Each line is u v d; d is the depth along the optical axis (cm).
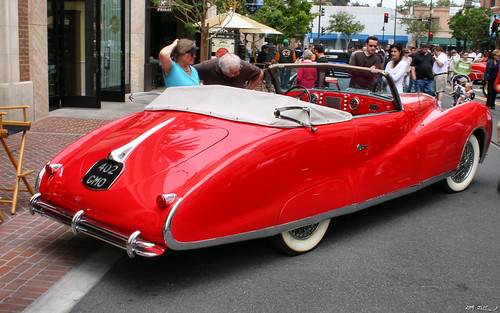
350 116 411
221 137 352
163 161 335
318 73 504
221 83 571
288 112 361
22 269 352
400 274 369
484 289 349
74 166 362
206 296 328
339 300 327
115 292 329
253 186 332
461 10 5706
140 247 303
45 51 998
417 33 8294
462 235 452
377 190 432
